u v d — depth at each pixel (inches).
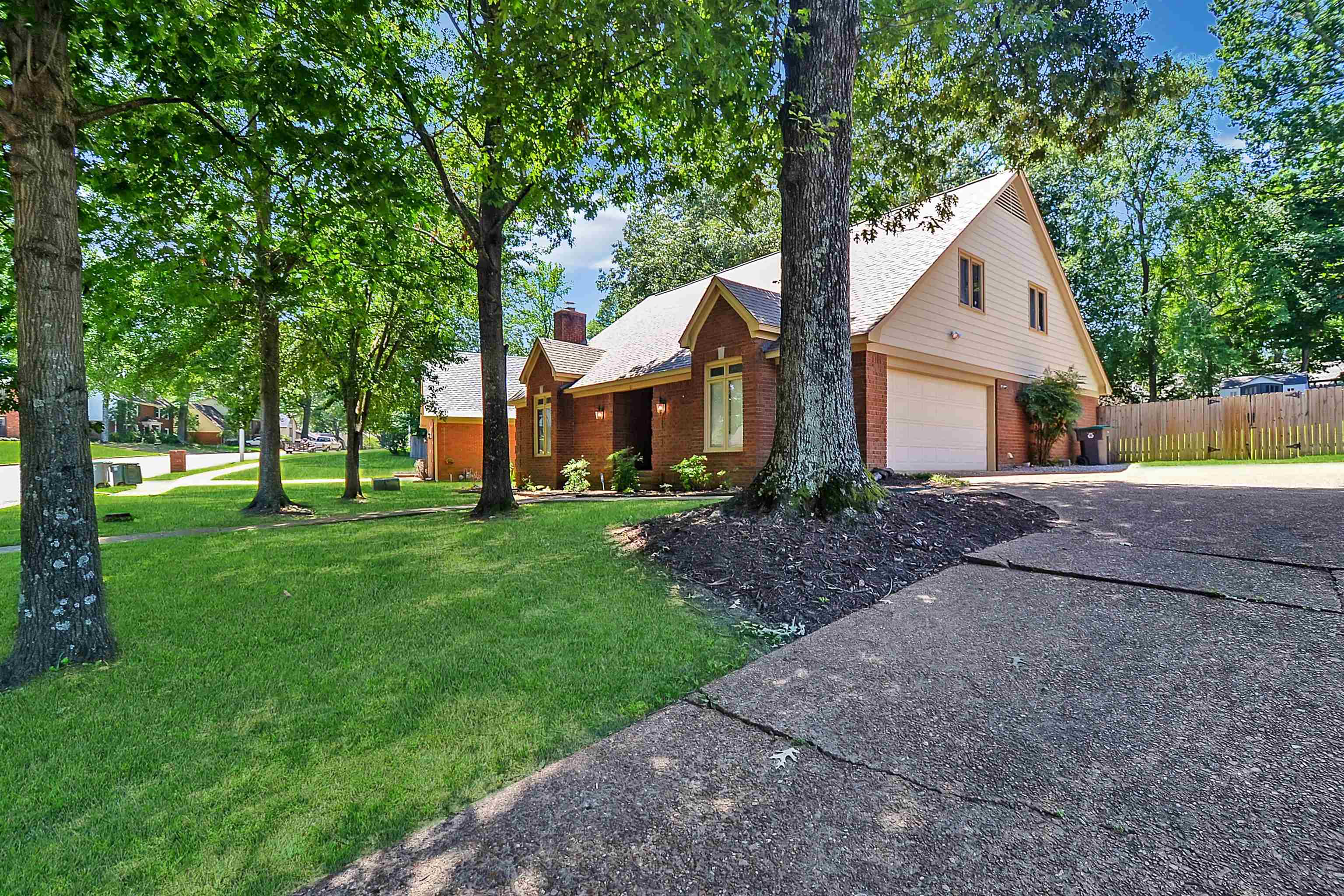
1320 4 676.7
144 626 165.8
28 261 142.0
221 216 282.7
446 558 231.6
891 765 88.4
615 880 69.9
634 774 90.7
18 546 302.5
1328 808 71.7
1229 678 102.3
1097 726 93.2
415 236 398.6
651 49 206.8
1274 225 775.7
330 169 239.1
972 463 534.0
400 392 599.8
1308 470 339.3
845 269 231.8
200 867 77.9
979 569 171.0
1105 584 148.7
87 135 213.2
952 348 500.4
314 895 72.0
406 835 81.9
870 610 149.4
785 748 95.0
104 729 112.3
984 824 74.6
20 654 138.8
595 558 215.9
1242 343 927.7
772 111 241.0
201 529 347.3
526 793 88.1
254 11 209.5
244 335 458.9
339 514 421.1
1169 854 67.2
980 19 317.4
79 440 146.6
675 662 132.6
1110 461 679.1
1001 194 559.8
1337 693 94.7
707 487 514.6
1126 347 944.9
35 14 141.6
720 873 69.9
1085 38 320.8
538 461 752.3
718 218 1149.1
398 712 115.3
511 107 238.1
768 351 464.8
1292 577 140.2
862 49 303.0
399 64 253.9
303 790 92.7
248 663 140.0
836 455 223.0
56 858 80.0
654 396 581.9
